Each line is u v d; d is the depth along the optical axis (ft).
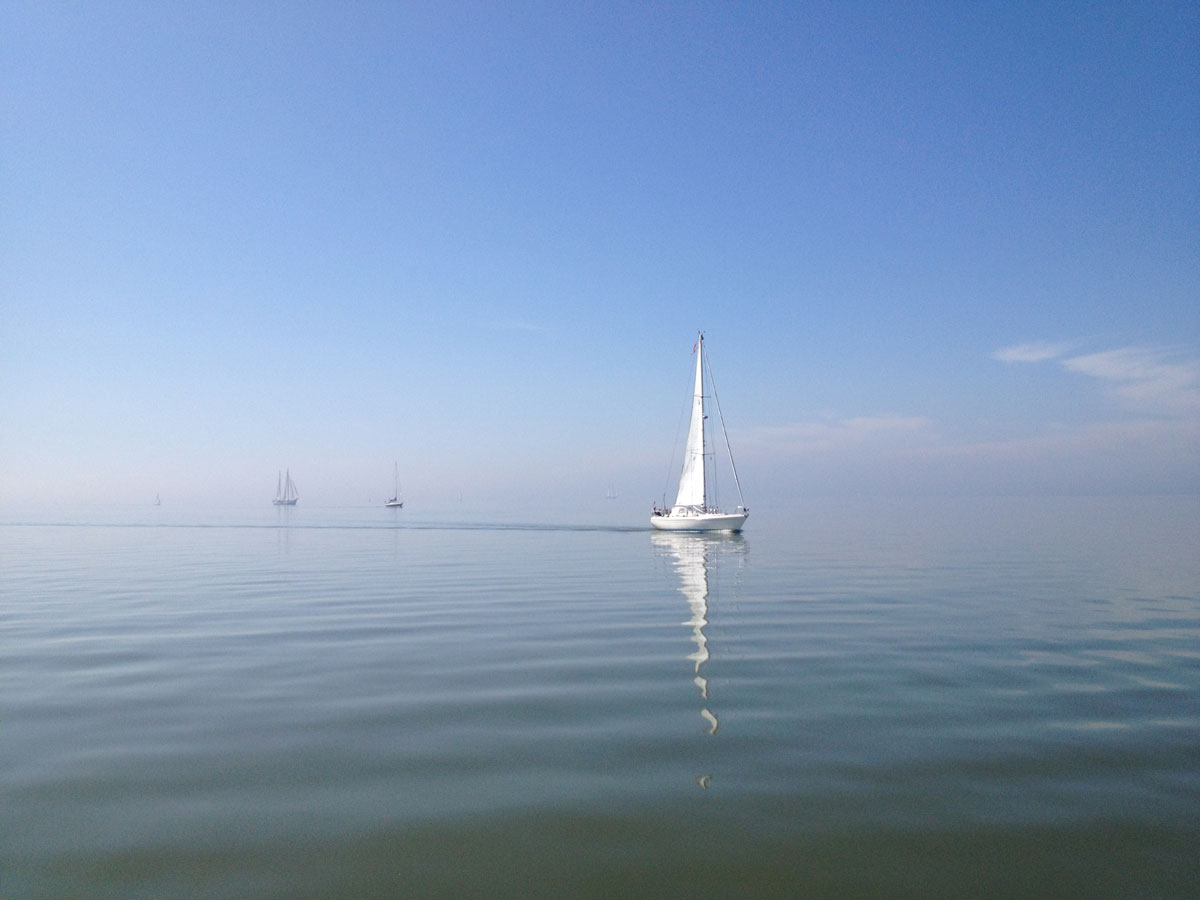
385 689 45.39
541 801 29.50
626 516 383.45
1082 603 78.07
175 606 77.61
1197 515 310.65
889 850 25.55
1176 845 25.77
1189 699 42.88
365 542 185.98
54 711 41.04
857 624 66.54
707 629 64.39
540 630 64.23
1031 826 27.20
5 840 26.43
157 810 28.81
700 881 23.75
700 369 214.90
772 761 33.55
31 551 157.48
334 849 25.77
